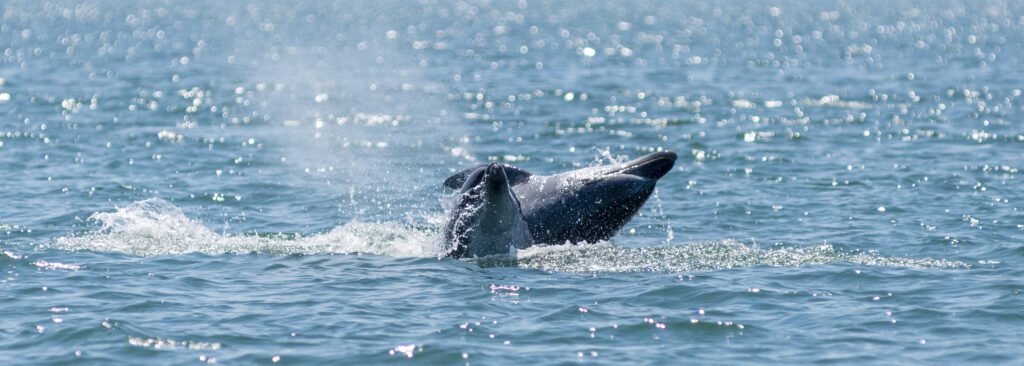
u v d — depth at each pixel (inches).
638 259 2711.6
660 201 3693.4
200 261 2640.3
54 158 4729.3
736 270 2566.4
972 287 2367.1
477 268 2593.5
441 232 2824.8
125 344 1943.9
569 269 2586.1
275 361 1868.8
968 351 1931.6
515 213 2714.1
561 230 2822.3
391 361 1873.8
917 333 2041.1
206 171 4475.9
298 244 2898.6
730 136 5693.9
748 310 2198.6
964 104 7470.5
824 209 3508.9
